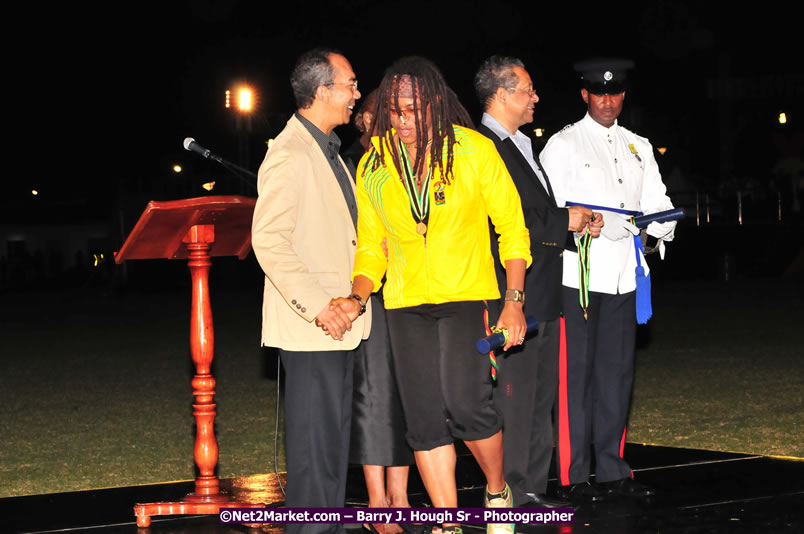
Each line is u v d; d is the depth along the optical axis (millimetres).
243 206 4227
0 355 13055
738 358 10672
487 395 3715
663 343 12148
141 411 8617
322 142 3840
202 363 4520
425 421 3734
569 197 4707
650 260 25750
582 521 4262
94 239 45000
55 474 6277
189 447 7059
